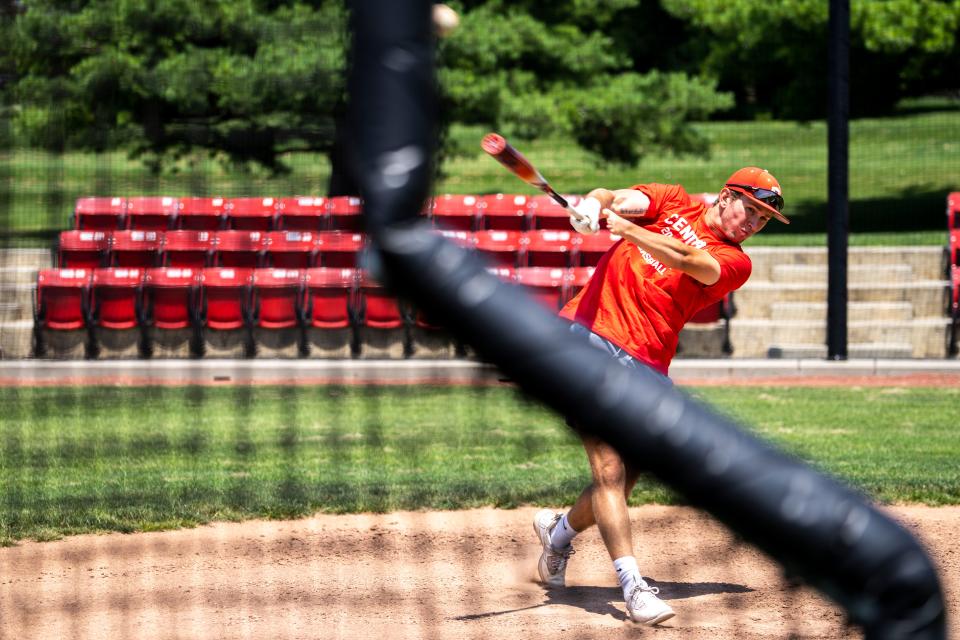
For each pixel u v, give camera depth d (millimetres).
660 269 9570
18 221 33375
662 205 10062
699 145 47594
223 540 12891
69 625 9656
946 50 45938
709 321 32594
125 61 32094
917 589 1935
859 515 1921
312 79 29469
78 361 29891
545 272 32094
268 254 33562
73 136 33719
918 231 44250
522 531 13289
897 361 30141
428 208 1994
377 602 10391
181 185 34938
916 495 14523
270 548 12547
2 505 14359
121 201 34531
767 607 10164
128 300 31734
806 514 1901
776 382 28078
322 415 22516
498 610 10148
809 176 62531
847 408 23219
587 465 17266
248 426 21312
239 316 31797
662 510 14141
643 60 86125
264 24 31938
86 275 31562
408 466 17156
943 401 24328
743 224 9805
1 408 23422
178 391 25984
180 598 10461
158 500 14641
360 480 16047
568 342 1952
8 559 12031
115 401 24391
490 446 19000
